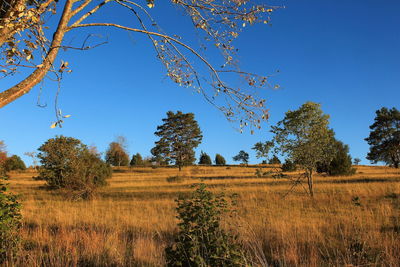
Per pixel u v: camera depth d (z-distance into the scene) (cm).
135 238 877
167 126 7019
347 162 3059
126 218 1127
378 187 1694
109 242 809
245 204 1316
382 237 752
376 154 5844
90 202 1692
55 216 1198
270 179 2705
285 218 1059
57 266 623
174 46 337
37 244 797
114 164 7719
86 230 959
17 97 229
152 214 1196
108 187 2489
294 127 1530
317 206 1295
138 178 3709
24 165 5194
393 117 5703
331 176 3006
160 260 649
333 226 920
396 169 4416
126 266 661
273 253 692
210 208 511
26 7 247
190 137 6994
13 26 239
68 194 1853
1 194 692
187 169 5891
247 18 328
